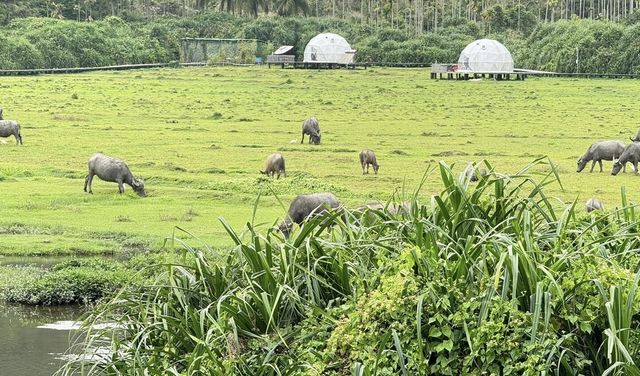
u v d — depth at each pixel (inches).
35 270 1258.6
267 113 3769.7
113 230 1562.5
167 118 3531.0
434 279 442.6
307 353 443.5
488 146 2743.6
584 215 549.6
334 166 2335.1
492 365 418.9
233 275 497.7
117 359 495.8
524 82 5585.6
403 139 2930.6
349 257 501.0
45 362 863.7
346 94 4717.0
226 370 434.3
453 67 5994.1
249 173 2213.3
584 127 3265.3
